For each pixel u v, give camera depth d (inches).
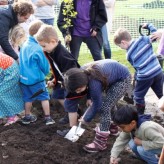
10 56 167.5
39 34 136.9
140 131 116.4
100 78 122.9
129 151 136.9
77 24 203.9
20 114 171.0
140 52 156.3
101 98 125.5
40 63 150.0
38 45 151.1
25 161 129.4
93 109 128.0
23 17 163.9
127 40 158.7
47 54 144.8
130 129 115.6
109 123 133.3
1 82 152.3
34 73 150.8
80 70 121.0
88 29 204.7
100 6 202.4
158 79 159.2
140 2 379.6
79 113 160.7
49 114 160.2
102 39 210.8
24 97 157.5
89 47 209.3
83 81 117.7
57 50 140.0
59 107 174.7
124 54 294.2
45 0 230.5
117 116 113.7
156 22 331.3
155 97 191.8
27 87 155.1
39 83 153.5
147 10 354.9
